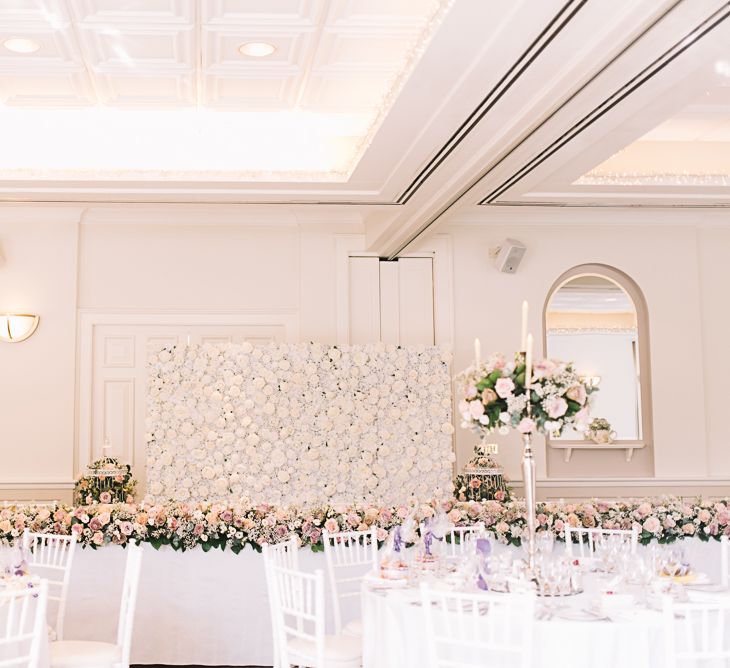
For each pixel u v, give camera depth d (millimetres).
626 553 4145
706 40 3920
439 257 8227
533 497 4348
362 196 6785
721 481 8273
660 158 7344
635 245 8398
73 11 4812
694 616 3654
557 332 8391
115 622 5684
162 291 7988
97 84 5922
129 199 6812
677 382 8328
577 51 4113
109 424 7887
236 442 7246
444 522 4805
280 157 7086
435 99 4812
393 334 8133
